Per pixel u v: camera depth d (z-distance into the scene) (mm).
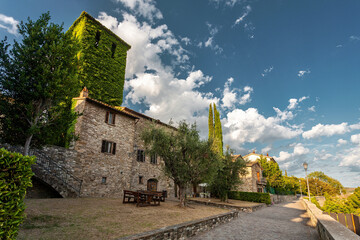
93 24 25547
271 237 9625
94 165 17672
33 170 13086
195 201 22984
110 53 27281
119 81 27938
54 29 10242
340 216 12164
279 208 25078
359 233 10930
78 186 16094
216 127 34188
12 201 3543
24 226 6695
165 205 15398
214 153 16031
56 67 10023
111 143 19734
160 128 16047
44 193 14461
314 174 84125
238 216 16266
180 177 15164
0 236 3334
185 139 15727
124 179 20391
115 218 8977
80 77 22406
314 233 10812
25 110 10109
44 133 10656
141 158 23344
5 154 3605
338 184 79000
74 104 18453
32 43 9742
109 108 19859
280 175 46562
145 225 8164
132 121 22734
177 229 7953
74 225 7336
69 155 15859
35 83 9922
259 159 46312
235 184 24172
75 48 10797
